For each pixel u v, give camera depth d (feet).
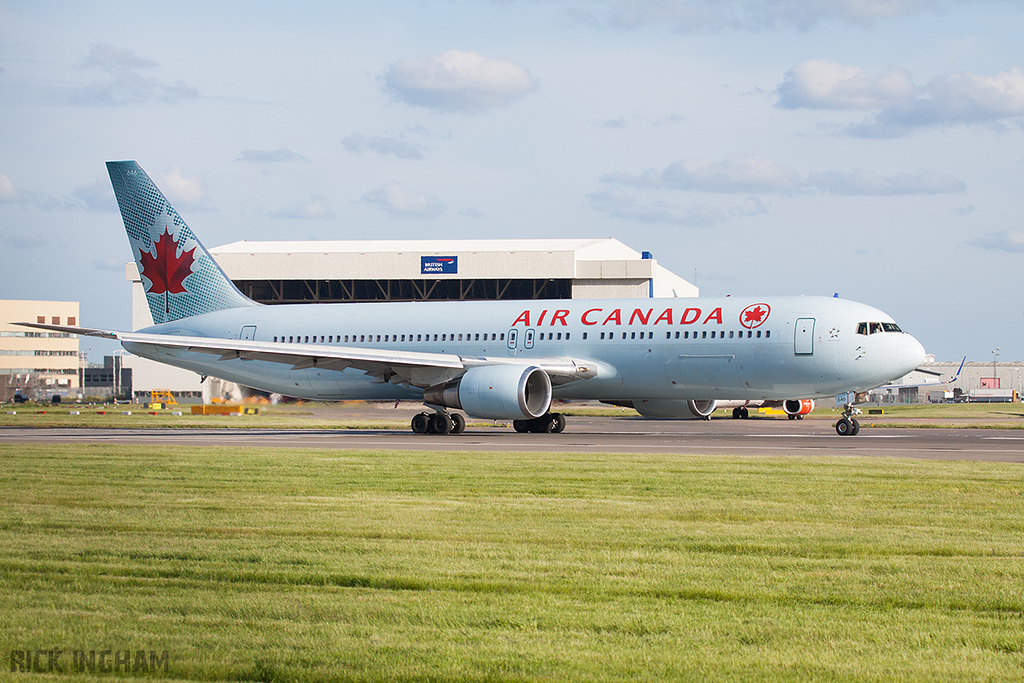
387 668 62.80
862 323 264.52
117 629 70.59
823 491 138.72
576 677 61.16
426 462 181.98
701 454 202.08
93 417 435.94
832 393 272.10
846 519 114.73
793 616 73.41
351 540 101.86
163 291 351.05
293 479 154.71
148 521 113.70
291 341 329.11
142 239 350.64
